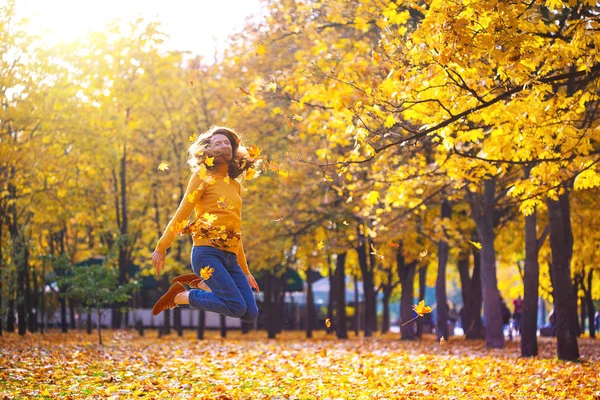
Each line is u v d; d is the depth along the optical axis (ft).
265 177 93.76
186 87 111.14
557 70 37.40
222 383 39.93
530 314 66.74
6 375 41.29
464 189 65.82
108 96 95.50
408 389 37.65
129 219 133.80
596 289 151.33
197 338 108.06
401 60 33.19
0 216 99.50
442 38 30.07
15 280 95.25
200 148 19.99
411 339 109.91
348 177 50.62
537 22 34.40
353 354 65.51
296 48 65.62
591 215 93.30
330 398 34.06
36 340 85.15
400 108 34.30
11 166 93.35
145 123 117.50
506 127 35.99
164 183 119.03
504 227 115.24
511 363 56.08
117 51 91.50
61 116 98.63
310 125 45.34
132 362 53.47
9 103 90.79
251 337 125.59
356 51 48.70
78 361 52.31
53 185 101.14
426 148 47.50
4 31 88.94
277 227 95.30
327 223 97.55
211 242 19.13
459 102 34.19
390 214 81.30
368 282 118.73
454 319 164.96
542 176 38.73
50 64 91.50
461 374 45.93
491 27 30.17
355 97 33.58
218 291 18.85
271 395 35.04
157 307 19.29
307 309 122.83
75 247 134.82
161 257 19.45
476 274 109.81
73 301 130.00
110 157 109.19
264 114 85.30
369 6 43.14
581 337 132.16
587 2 31.24
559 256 59.77
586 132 35.45
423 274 143.23
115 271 86.99
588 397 34.37
